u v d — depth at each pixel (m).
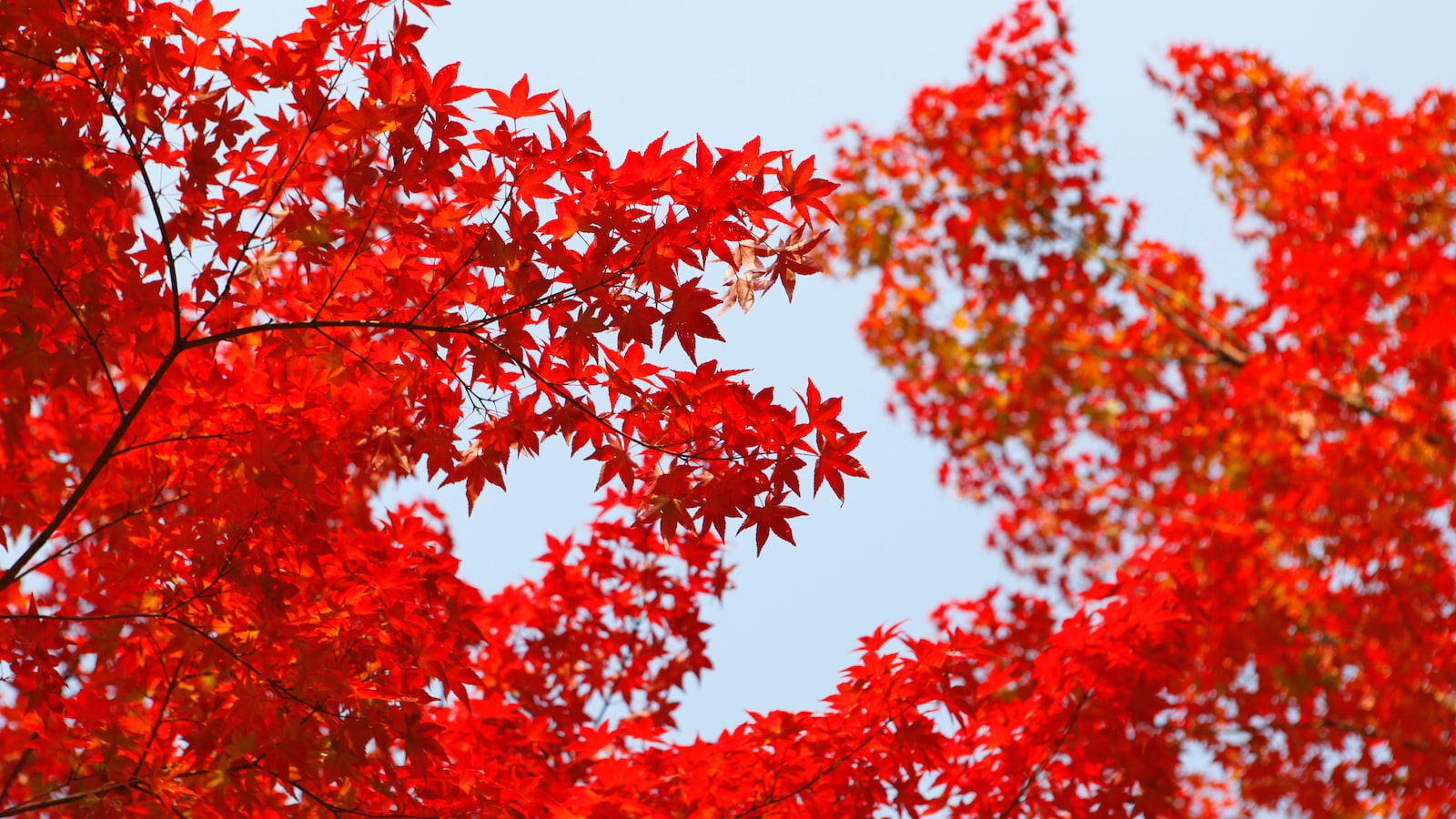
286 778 3.23
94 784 3.32
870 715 3.96
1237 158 9.65
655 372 3.02
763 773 4.09
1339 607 7.43
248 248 3.11
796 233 3.00
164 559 3.14
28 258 2.86
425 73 2.88
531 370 3.11
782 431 2.99
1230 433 8.66
